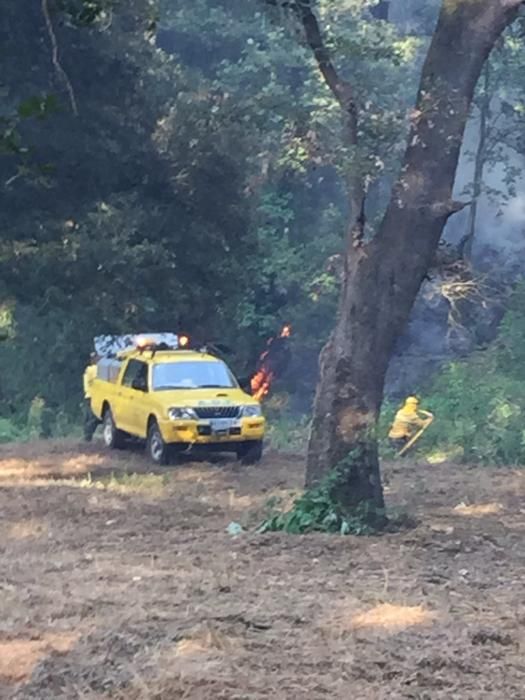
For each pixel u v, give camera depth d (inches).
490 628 368.2
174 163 1145.4
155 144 1139.3
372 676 315.6
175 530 585.6
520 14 675.4
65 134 1056.2
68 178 1099.9
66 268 1121.4
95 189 1123.3
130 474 812.6
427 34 1651.1
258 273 1445.6
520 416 967.6
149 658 325.7
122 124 1108.5
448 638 356.5
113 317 1189.1
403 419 981.2
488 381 1085.1
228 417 864.3
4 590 427.5
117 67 1098.1
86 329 1379.2
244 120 1111.0
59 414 1365.7
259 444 877.2
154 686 299.4
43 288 1147.3
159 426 863.1
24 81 1037.2
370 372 583.8
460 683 311.0
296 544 537.3
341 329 588.1
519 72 1444.4
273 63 1385.3
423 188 577.6
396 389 1528.1
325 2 901.2
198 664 319.3
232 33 1481.3
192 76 1205.7
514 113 1545.3
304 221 1587.1
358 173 584.4
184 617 378.0
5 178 1021.8
